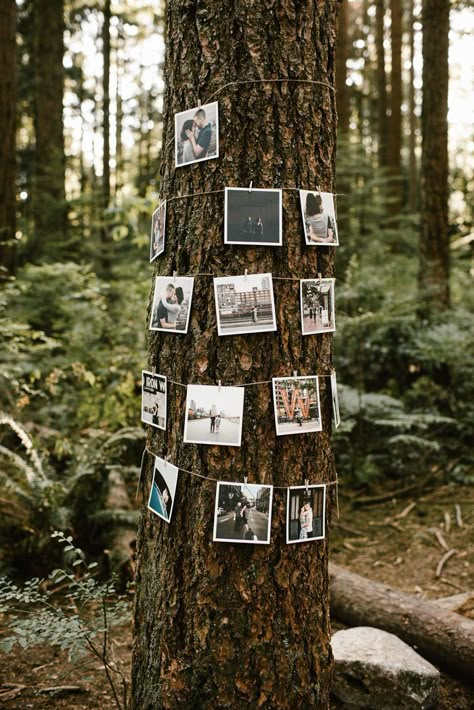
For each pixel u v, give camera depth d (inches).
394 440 223.8
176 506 80.4
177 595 79.7
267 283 78.1
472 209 783.1
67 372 227.0
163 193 85.0
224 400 77.6
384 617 131.6
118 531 166.9
